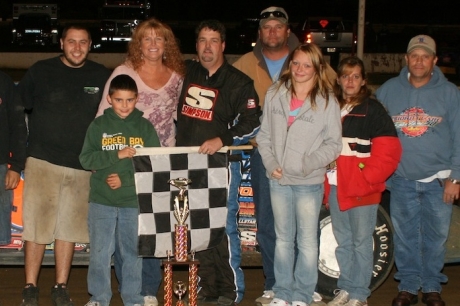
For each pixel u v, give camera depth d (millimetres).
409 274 5414
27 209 5031
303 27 24469
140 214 4836
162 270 6219
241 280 5207
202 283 5277
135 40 4961
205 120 5055
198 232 4961
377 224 5438
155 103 5004
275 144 4984
